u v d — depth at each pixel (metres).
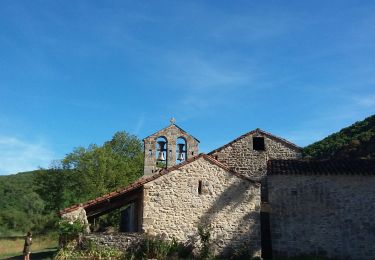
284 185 17.88
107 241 16.03
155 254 15.82
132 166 46.59
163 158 24.84
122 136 53.50
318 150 37.50
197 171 17.77
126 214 26.78
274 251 17.12
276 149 24.39
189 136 25.09
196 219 17.20
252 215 17.45
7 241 30.75
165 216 17.06
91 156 42.72
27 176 68.62
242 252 16.72
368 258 16.75
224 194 17.62
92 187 40.84
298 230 17.31
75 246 15.77
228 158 24.17
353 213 17.30
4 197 58.16
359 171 17.66
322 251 17.00
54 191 41.75
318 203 17.53
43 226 40.84
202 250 16.53
